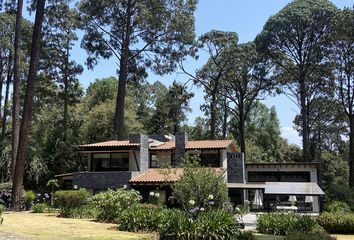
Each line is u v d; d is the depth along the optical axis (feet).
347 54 180.04
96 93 227.20
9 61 157.28
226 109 233.55
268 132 281.54
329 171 220.43
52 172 154.92
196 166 69.15
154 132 228.43
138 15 159.43
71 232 53.47
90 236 50.01
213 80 208.13
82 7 161.58
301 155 244.83
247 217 107.14
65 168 158.81
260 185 125.08
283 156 260.01
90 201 81.35
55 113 184.24
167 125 228.84
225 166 124.57
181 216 53.83
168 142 139.95
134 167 120.16
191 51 175.42
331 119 212.43
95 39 164.66
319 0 194.80
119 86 161.38
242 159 134.21
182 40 167.73
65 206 82.69
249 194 149.07
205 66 206.80
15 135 107.04
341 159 237.25
